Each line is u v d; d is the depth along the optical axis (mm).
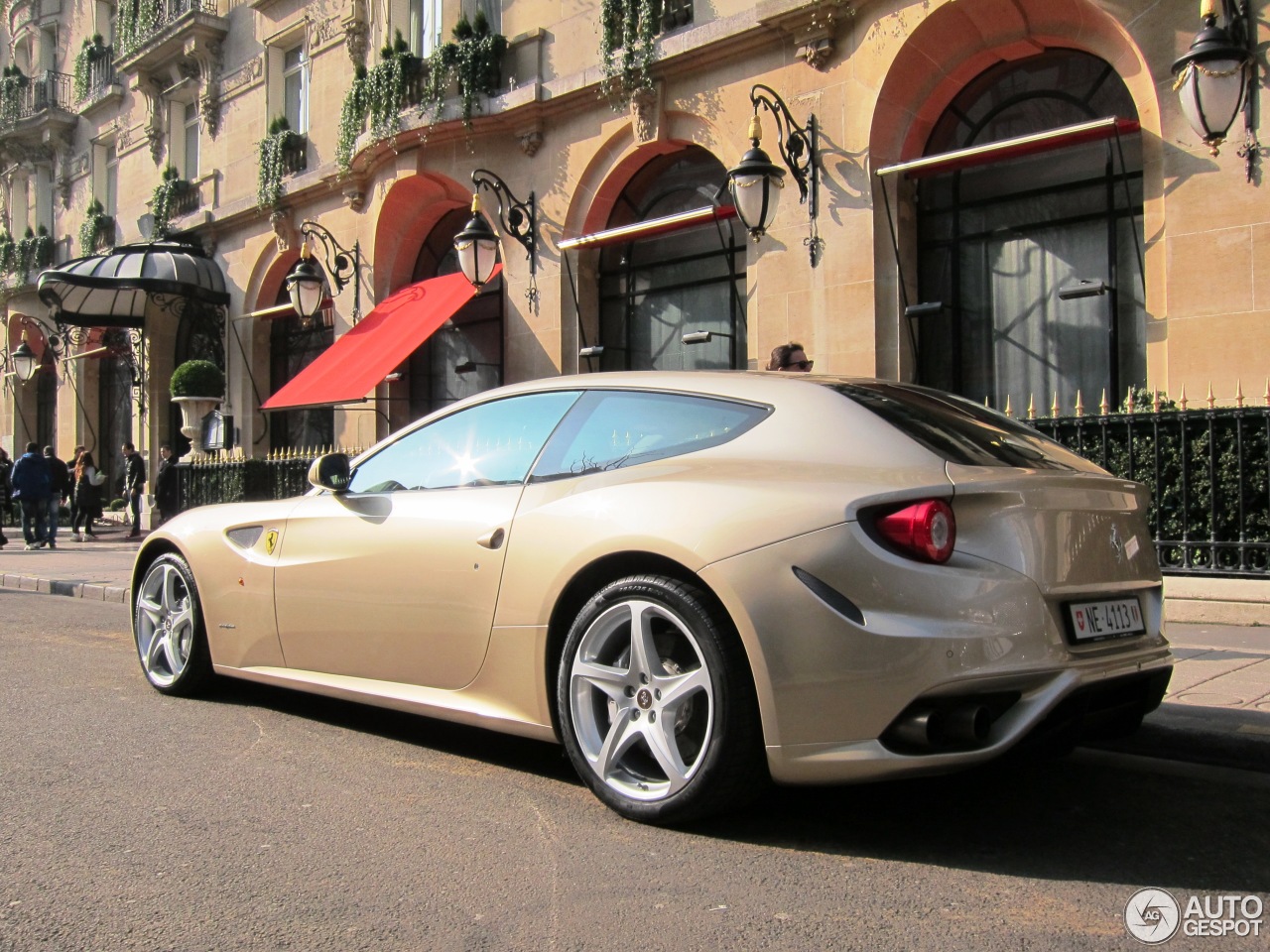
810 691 3096
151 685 5781
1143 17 8930
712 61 11805
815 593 3107
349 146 15836
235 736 4707
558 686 3697
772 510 3254
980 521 3145
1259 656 5859
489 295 14883
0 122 27125
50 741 4613
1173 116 8703
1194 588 7320
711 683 3252
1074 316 9938
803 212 11008
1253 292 8242
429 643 4184
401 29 15711
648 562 3490
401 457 4719
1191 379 8523
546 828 3473
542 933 2680
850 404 3531
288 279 15062
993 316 10445
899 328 10500
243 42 19781
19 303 26875
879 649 3016
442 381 15609
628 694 3521
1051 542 3240
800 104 11047
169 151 21797
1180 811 3699
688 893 2934
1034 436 3998
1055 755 3555
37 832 3432
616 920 2756
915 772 3037
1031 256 10219
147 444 21062
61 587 11492
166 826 3492
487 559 3980
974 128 10609
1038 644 3102
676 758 3375
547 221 13539
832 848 3303
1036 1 9492
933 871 3121
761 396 3689
